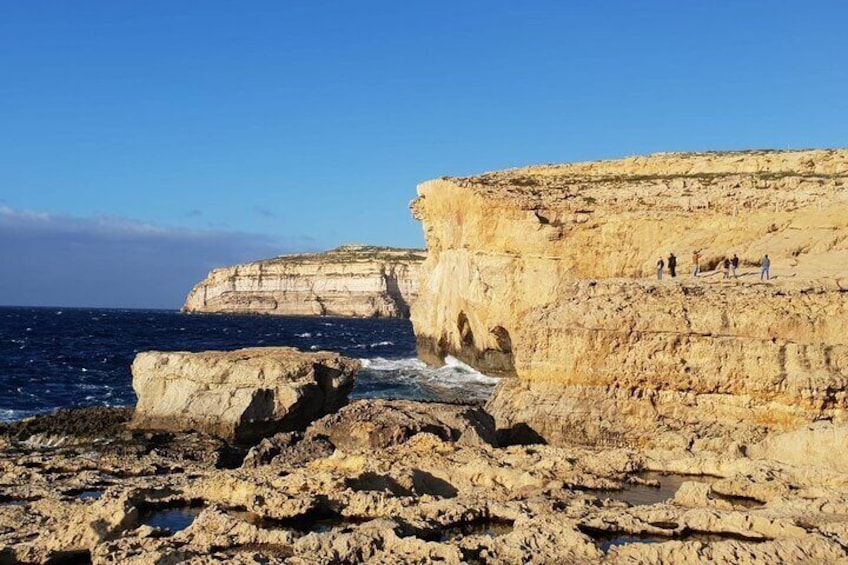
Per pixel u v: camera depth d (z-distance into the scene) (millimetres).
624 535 15742
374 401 28391
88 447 28000
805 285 27641
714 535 15719
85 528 16188
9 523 17703
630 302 28625
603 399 27688
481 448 22781
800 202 43281
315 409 32281
